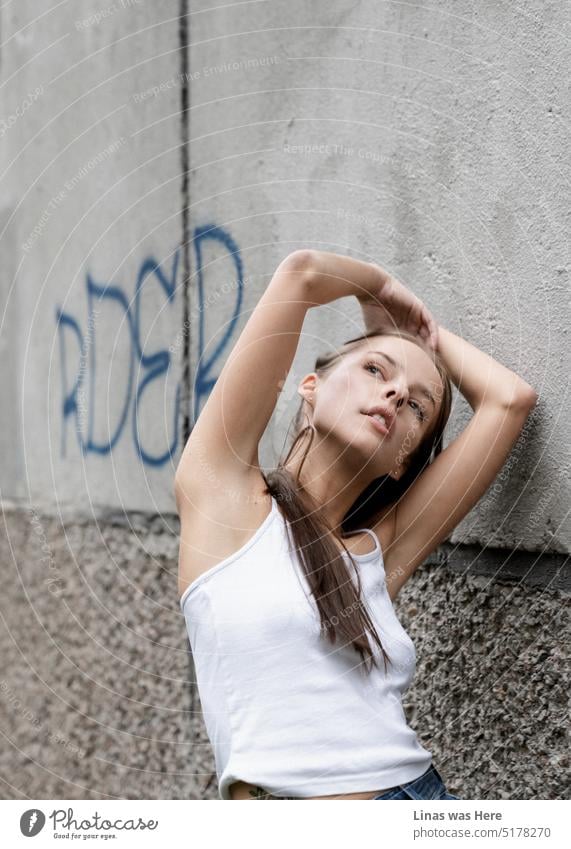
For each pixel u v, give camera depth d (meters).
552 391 1.56
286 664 1.36
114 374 2.74
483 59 1.69
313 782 1.32
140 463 2.61
